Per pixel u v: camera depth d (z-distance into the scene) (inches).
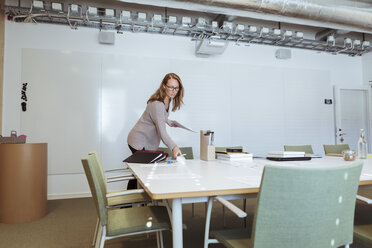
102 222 56.8
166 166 80.7
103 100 178.7
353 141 237.9
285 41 201.8
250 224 115.1
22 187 121.3
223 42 183.9
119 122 180.5
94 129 176.6
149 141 101.0
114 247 93.1
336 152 147.7
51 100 171.0
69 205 150.8
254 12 143.1
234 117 202.4
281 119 213.0
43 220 123.5
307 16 149.7
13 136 125.5
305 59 225.5
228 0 135.0
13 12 160.4
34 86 169.0
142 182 53.4
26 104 167.6
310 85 223.0
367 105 240.1
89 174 55.7
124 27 179.0
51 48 173.2
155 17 167.3
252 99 207.3
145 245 94.8
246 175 62.1
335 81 233.8
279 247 39.0
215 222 118.2
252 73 208.5
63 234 105.3
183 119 192.2
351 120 239.6
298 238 39.1
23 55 168.4
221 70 201.6
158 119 92.0
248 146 203.6
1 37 161.3
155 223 60.8
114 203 81.8
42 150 129.5
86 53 177.3
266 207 38.3
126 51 185.3
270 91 211.9
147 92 186.2
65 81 173.5
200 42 185.8
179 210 47.6
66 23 171.8
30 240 99.0
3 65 164.4
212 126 197.5
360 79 241.9
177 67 192.7
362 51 229.3
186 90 193.6
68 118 172.9
